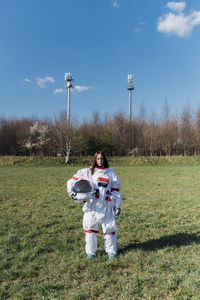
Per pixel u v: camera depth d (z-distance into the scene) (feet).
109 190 13.24
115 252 13.14
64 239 16.19
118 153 142.00
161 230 18.04
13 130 146.51
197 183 47.39
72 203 28.71
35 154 142.72
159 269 11.53
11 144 142.72
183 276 10.83
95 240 13.14
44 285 10.39
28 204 28.32
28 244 15.37
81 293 9.73
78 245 15.23
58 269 12.00
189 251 13.66
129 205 27.14
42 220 21.26
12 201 30.14
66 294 9.84
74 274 11.43
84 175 13.39
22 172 75.20
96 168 13.76
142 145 139.85
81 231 18.22
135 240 16.07
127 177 59.82
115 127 146.51
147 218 21.38
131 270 11.54
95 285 10.32
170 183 47.73
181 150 137.90
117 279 10.75
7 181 51.96
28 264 12.64
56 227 19.17
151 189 39.86
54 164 107.24
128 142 140.77
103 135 141.49
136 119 148.66
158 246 14.60
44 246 14.99
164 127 138.92
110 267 11.88
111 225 12.83
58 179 55.83
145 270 11.57
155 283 10.30
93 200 12.96
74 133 115.34
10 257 13.44
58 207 26.63
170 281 10.41
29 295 9.93
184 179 54.85
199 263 12.10
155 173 71.10
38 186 44.24
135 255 13.19
